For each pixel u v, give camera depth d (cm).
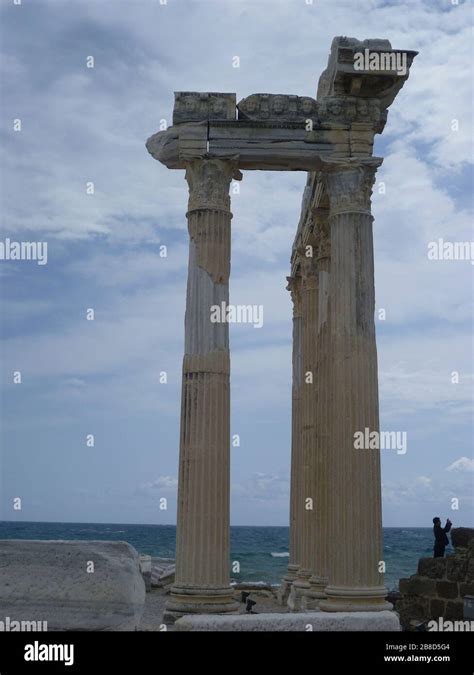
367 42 2030
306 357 2547
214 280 1959
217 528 1850
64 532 16488
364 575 1845
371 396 1938
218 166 2016
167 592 2850
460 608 2012
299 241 2761
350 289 1983
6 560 1317
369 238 2031
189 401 1909
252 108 2053
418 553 9775
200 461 1870
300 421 2800
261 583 3228
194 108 2044
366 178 2053
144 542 12675
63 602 1299
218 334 1939
